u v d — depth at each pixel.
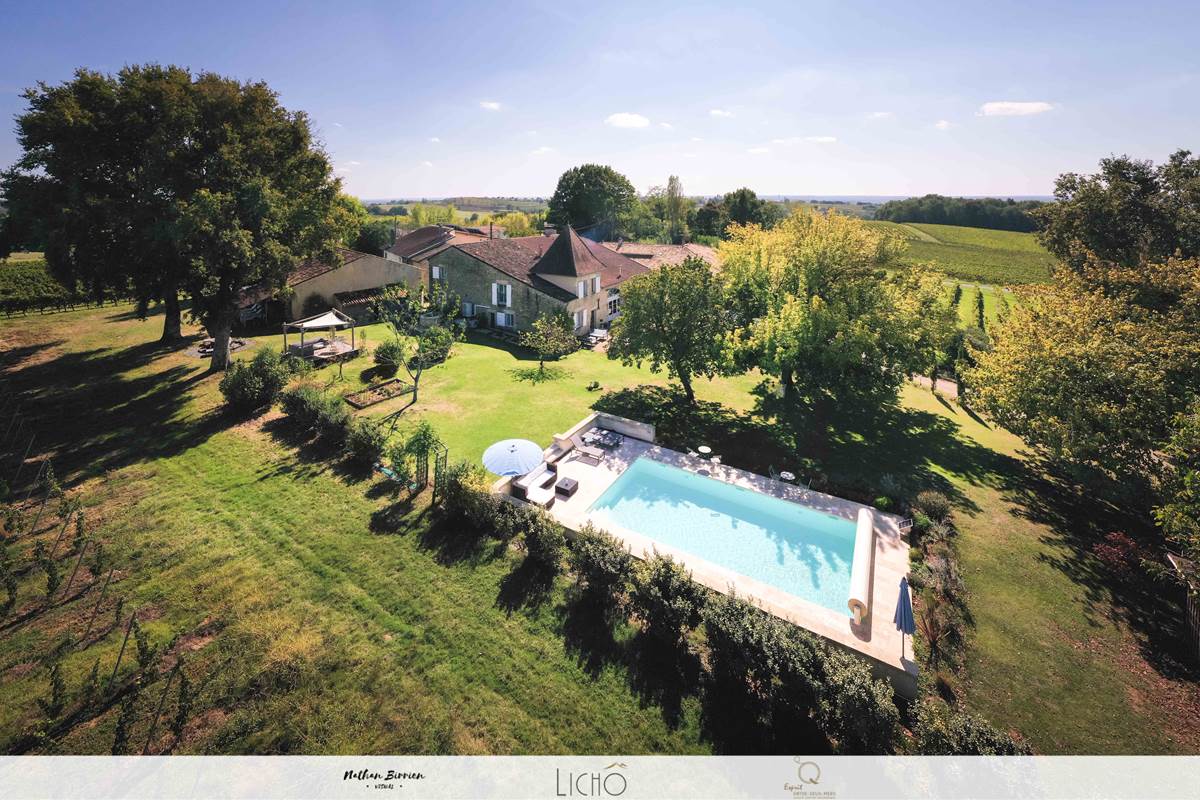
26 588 15.52
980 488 23.42
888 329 27.95
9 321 45.59
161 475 21.81
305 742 11.48
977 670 13.99
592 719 12.30
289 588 15.91
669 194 113.75
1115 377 19.80
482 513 18.83
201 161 31.92
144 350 38.97
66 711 12.02
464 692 12.83
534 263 51.84
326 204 39.97
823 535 20.59
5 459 22.72
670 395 34.25
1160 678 13.83
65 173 29.08
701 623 15.04
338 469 22.67
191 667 13.16
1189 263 26.45
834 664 12.34
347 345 40.00
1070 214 47.62
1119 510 21.70
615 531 19.61
